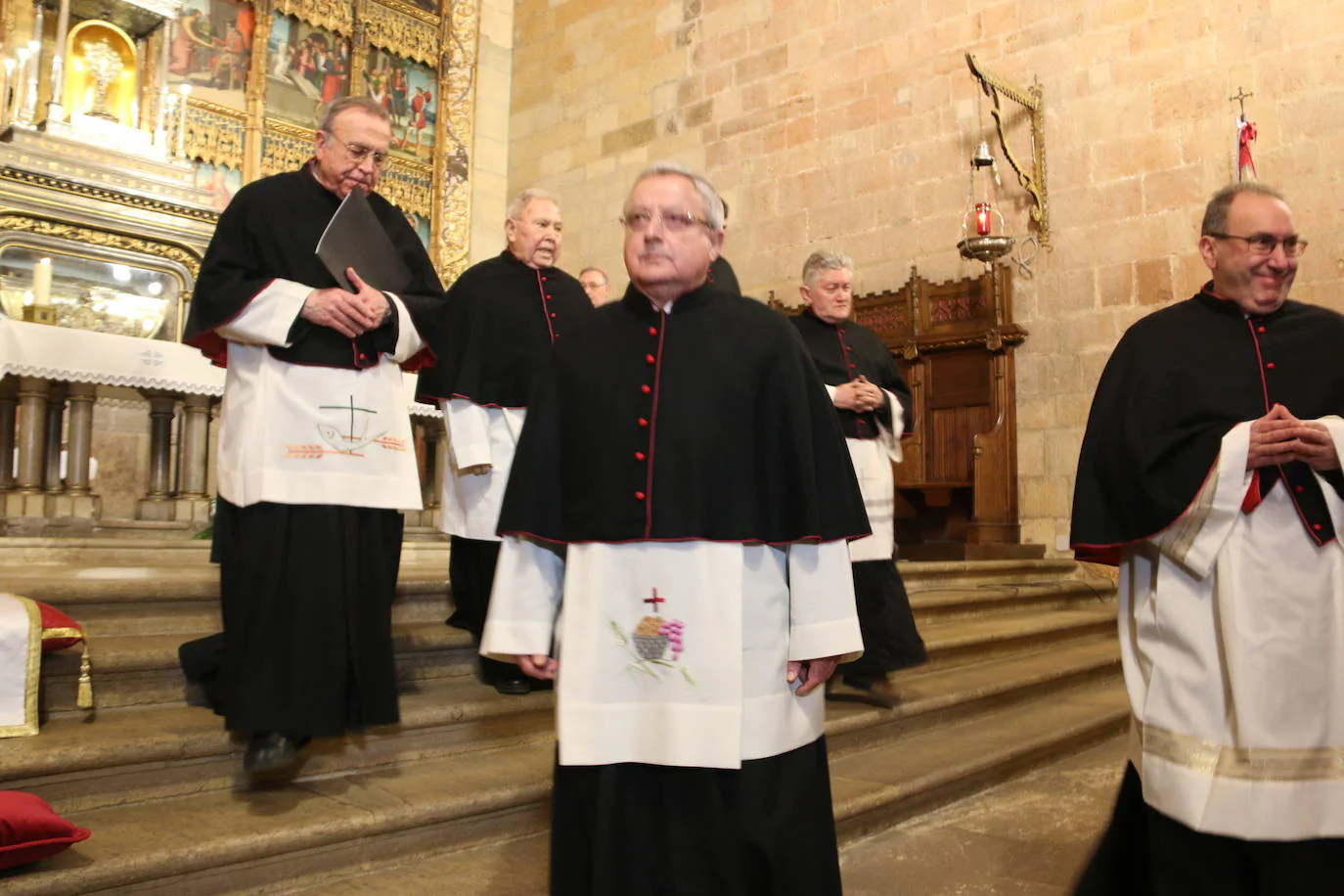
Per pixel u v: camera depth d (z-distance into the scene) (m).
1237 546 2.42
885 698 4.47
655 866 2.00
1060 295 8.91
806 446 2.09
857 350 4.68
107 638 3.53
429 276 3.31
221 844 2.47
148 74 9.76
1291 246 2.57
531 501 2.14
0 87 9.11
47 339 5.83
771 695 2.05
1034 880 3.15
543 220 4.06
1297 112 7.90
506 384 3.90
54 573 4.47
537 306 3.99
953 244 9.52
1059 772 4.54
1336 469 2.39
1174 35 8.52
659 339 2.17
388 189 12.07
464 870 2.81
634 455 2.08
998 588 7.68
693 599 2.02
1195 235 8.30
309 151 11.30
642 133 11.94
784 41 10.88
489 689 3.91
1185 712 2.43
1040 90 9.10
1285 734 2.33
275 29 11.15
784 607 2.11
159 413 6.99
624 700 2.03
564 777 2.09
